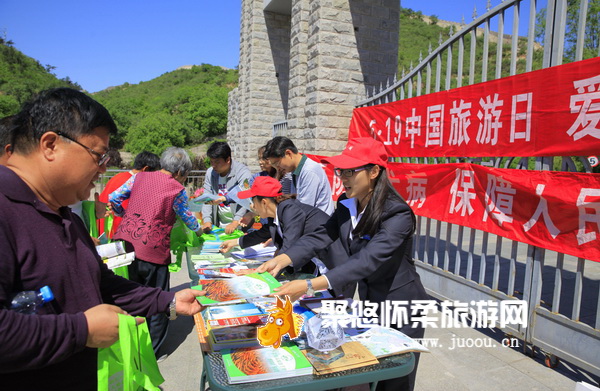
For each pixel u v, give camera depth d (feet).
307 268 8.66
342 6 21.40
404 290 6.31
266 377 4.39
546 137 9.69
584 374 9.83
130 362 3.88
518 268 18.95
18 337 3.03
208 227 13.37
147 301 4.89
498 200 11.10
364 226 6.07
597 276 17.56
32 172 3.67
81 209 9.04
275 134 30.14
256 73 37.42
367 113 17.99
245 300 5.31
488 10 11.54
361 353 4.93
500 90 11.01
